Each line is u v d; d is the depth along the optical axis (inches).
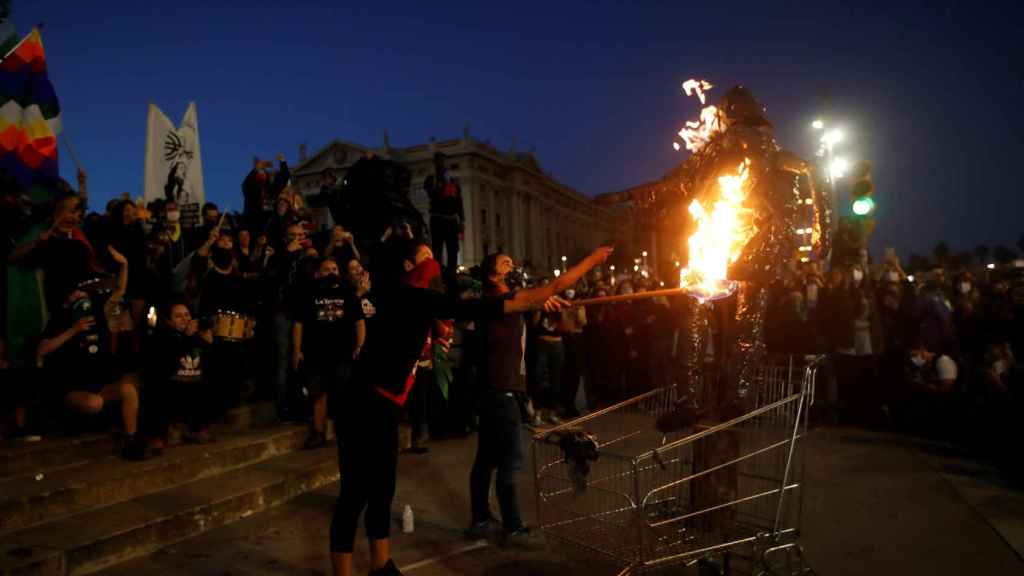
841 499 211.8
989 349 278.4
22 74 294.0
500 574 161.2
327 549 180.2
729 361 153.0
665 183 163.8
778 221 153.9
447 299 140.3
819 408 337.4
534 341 350.9
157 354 235.1
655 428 164.2
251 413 283.4
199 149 427.2
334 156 2351.1
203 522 193.9
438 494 232.2
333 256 291.0
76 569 159.5
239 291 287.1
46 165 296.0
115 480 196.9
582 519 148.8
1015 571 154.7
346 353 264.4
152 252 284.8
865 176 408.5
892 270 406.3
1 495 176.2
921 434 309.0
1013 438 251.9
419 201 2278.5
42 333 216.4
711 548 136.6
